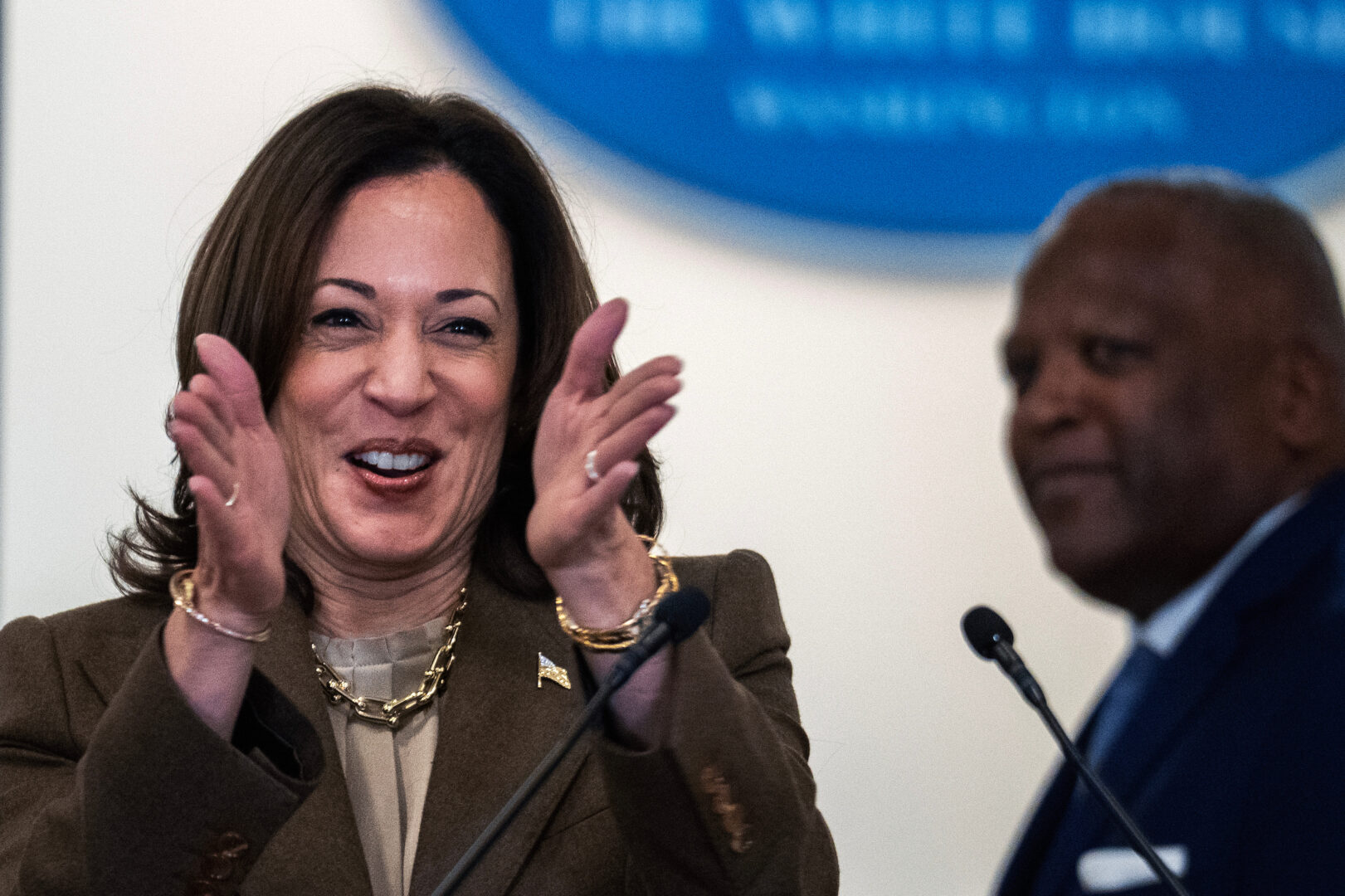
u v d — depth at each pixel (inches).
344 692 209.9
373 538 207.5
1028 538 323.6
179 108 327.3
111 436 319.0
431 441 210.2
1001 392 330.6
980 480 326.6
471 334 213.9
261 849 168.6
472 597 219.6
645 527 233.3
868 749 315.3
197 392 162.9
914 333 332.5
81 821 169.2
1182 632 197.9
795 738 207.3
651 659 172.6
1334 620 187.2
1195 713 193.8
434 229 210.5
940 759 315.3
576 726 160.7
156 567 224.4
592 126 333.1
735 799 171.8
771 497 326.6
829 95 339.0
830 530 325.4
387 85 239.5
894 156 337.4
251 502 165.5
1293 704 185.2
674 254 332.8
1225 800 186.7
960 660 319.6
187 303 218.2
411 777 208.4
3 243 319.6
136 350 321.4
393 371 205.2
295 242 207.6
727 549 323.9
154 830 165.9
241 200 214.8
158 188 325.4
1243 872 183.0
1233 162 339.6
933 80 339.9
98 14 326.3
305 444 210.5
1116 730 206.5
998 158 338.3
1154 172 227.3
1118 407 212.1
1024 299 227.1
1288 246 211.8
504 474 224.7
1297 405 205.9
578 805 201.2
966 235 335.0
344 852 195.0
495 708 208.8
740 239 334.0
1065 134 340.2
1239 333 209.6
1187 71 342.0
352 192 211.5
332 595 216.5
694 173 334.0
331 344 209.5
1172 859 188.5
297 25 330.3
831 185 336.2
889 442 328.5
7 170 321.1
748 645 218.2
